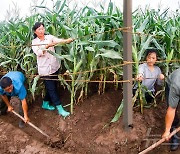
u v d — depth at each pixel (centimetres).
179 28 478
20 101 466
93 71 438
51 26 473
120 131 415
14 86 430
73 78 445
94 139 419
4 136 441
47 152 414
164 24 485
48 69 450
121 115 437
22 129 461
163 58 450
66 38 467
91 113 456
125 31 372
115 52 412
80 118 452
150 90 441
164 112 445
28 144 428
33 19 502
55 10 502
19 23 525
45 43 445
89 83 491
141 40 431
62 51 484
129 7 367
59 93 512
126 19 370
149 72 423
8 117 493
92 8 461
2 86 412
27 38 484
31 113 486
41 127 456
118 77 463
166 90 389
